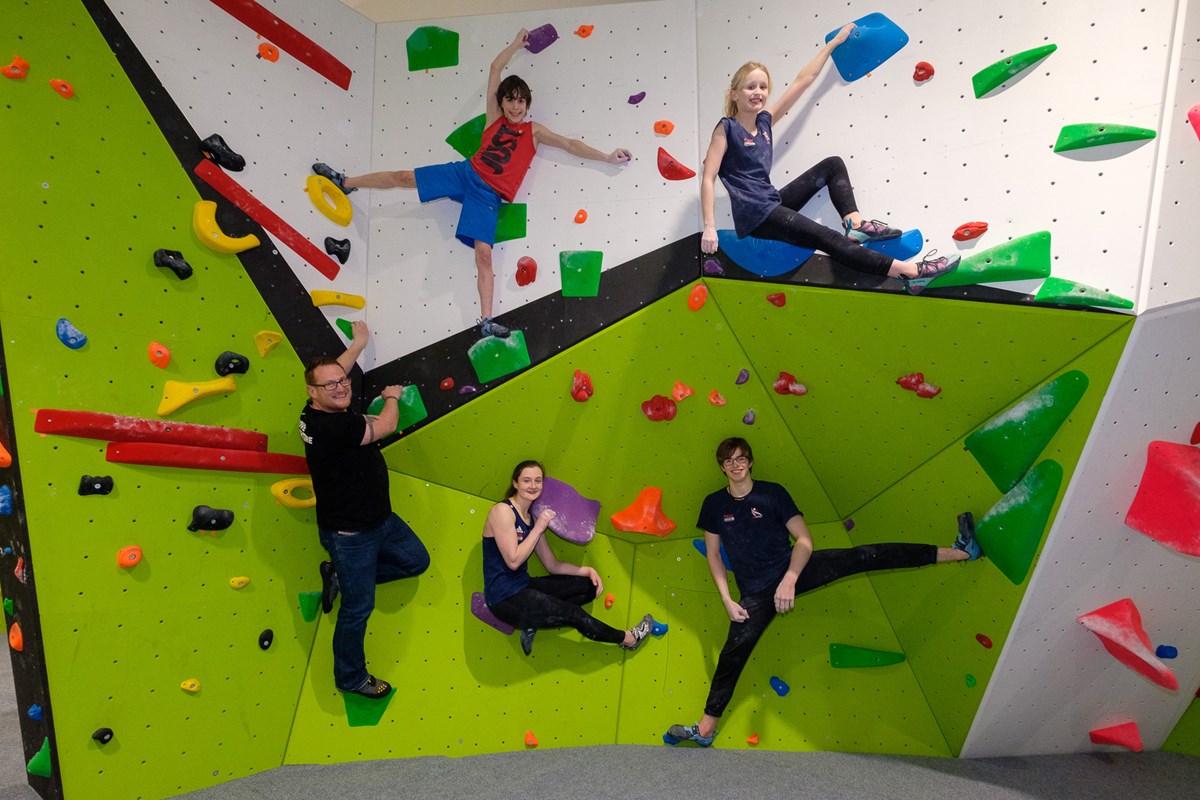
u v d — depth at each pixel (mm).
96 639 2684
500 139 3197
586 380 3238
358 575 3090
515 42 3234
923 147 2654
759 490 3363
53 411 2539
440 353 3355
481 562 3510
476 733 3391
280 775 3104
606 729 3498
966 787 3115
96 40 2646
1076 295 2395
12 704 3480
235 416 3025
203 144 2895
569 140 3186
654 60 3139
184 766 2916
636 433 3410
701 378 3266
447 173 3250
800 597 3570
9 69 2436
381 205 3469
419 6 3682
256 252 3074
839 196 2768
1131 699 3309
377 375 3438
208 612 2975
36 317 2510
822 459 3402
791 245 2850
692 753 3369
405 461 3436
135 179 2738
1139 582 2945
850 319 2863
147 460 2760
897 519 3365
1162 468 2590
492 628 3479
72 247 2590
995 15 2521
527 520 3352
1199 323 2365
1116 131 2314
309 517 3307
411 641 3398
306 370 2906
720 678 3307
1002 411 2791
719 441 3436
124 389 2711
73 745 2635
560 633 3555
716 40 3045
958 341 2709
